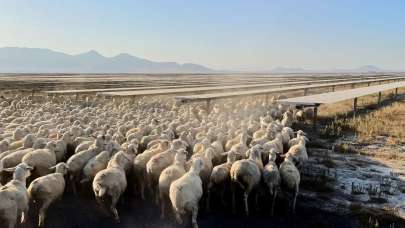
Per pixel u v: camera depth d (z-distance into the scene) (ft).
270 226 37.06
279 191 44.96
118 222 36.94
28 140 49.44
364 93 120.37
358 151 66.28
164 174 37.63
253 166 39.47
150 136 55.06
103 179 36.37
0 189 32.22
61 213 38.63
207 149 44.70
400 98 155.43
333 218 38.88
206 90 136.98
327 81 256.93
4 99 112.88
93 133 58.34
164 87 165.17
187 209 34.04
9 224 31.45
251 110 93.15
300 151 48.78
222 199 41.06
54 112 86.84
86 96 134.82
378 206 41.91
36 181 35.47
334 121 94.53
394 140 75.00
